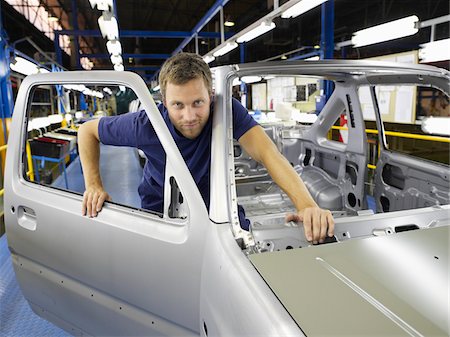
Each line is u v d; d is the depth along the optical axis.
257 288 0.93
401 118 5.64
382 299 0.88
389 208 2.81
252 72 1.44
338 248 1.14
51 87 8.59
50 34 14.39
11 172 1.89
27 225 1.85
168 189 1.40
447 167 2.24
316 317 0.82
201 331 1.30
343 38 10.02
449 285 0.93
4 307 2.67
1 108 4.73
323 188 3.28
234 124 1.58
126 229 1.47
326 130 3.50
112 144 1.70
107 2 4.30
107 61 26.61
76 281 1.73
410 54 5.52
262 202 3.65
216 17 13.70
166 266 1.37
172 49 23.98
